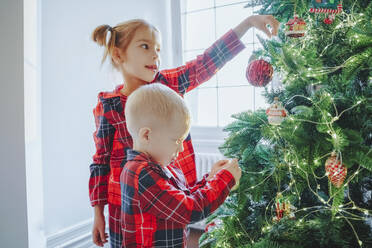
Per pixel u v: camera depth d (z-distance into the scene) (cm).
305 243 92
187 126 78
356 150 77
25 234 131
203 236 124
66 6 169
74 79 175
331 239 87
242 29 106
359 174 84
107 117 102
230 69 229
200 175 212
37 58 143
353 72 78
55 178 166
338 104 86
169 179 78
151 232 75
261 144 105
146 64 100
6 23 128
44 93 158
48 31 159
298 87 100
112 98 103
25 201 130
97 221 106
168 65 245
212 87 237
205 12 235
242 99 225
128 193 74
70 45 172
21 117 129
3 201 131
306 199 107
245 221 108
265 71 94
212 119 239
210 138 233
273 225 96
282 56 88
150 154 77
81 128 181
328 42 94
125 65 103
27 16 131
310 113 83
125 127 101
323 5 87
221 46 107
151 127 74
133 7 213
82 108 181
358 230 92
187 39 246
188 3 242
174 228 77
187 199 71
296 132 85
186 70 110
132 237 76
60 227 169
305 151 84
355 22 83
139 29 101
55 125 165
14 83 129
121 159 102
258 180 100
